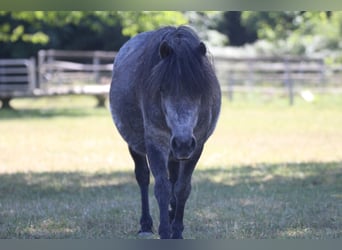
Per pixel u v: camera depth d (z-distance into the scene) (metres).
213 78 6.85
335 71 37.59
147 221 8.52
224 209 9.92
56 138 20.84
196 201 10.59
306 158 16.02
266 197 10.96
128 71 8.03
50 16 23.86
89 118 27.62
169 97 6.51
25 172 14.38
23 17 23.91
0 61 33.72
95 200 10.88
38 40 32.06
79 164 15.55
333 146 18.12
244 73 37.38
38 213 9.72
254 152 17.27
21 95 30.41
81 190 11.99
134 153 8.59
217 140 19.88
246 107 31.56
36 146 18.98
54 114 29.52
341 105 31.47
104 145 19.16
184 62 6.54
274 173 13.73
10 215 9.70
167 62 6.59
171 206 8.27
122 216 9.49
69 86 35.94
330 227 8.75
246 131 22.14
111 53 36.03
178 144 6.36
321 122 24.67
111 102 8.47
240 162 15.55
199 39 7.11
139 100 7.46
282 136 20.58
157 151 7.17
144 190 8.61
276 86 37.31
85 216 9.48
